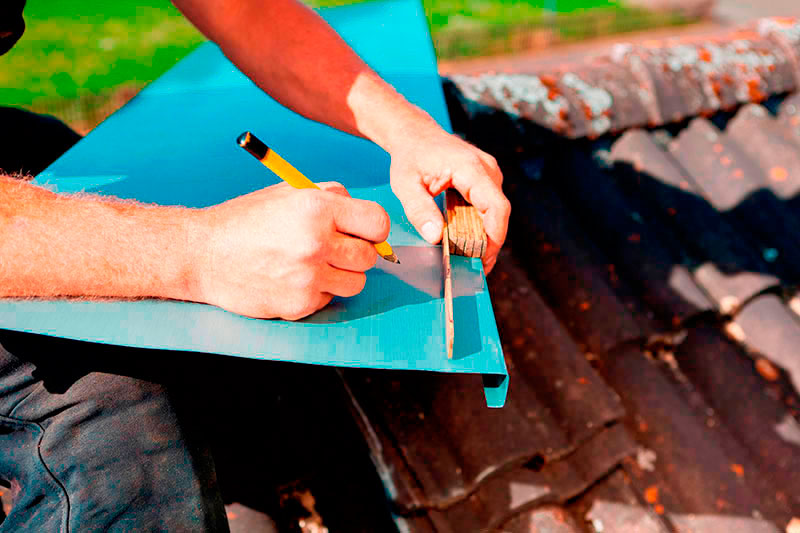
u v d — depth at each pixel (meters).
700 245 1.67
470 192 0.80
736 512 1.23
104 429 0.72
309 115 1.04
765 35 2.21
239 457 1.08
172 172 0.96
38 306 0.67
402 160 0.87
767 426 1.38
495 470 1.08
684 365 1.49
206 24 1.00
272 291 0.64
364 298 0.72
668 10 14.77
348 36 1.54
